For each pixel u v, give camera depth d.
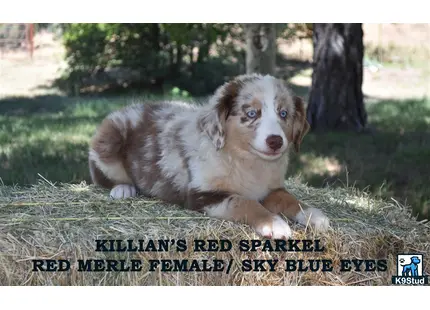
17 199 1.54
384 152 2.47
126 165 1.61
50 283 1.34
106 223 1.40
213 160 1.44
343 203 1.58
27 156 2.34
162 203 1.51
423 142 2.64
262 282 1.37
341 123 2.80
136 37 4.18
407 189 2.05
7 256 1.34
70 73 4.22
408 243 1.42
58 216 1.44
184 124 1.52
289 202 1.45
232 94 1.42
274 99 1.40
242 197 1.42
